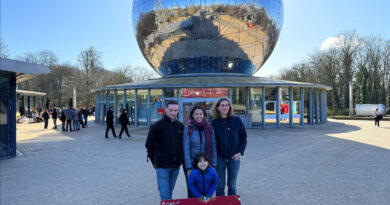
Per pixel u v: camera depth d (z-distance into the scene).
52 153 9.62
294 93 20.09
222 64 23.48
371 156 8.55
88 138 13.83
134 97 20.70
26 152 9.88
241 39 23.27
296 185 5.59
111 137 14.17
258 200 4.75
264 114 19.14
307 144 11.12
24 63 8.16
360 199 4.76
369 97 46.66
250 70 25.34
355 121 28.02
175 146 3.86
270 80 21.80
